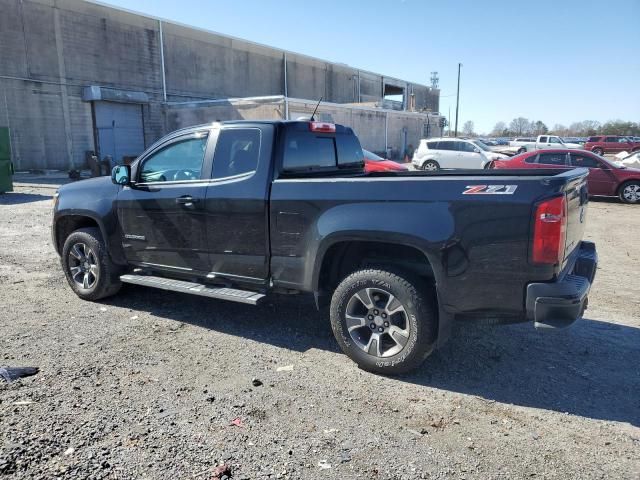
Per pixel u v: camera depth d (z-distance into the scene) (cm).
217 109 3077
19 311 546
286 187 436
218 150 483
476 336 489
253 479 274
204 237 488
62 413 336
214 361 427
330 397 369
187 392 371
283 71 4484
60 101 2722
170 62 3394
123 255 559
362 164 588
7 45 2469
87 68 2848
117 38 3009
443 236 366
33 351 438
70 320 522
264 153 454
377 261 419
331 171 528
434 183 374
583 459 298
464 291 368
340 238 405
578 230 416
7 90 2486
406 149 4547
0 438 303
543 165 1642
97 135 2912
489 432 326
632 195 1561
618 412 353
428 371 414
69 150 2778
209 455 294
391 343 414
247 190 454
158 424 326
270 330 503
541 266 344
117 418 331
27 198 1619
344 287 413
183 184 499
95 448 298
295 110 2966
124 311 555
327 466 287
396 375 405
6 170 1672
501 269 355
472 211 360
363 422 335
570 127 9894
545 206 340
